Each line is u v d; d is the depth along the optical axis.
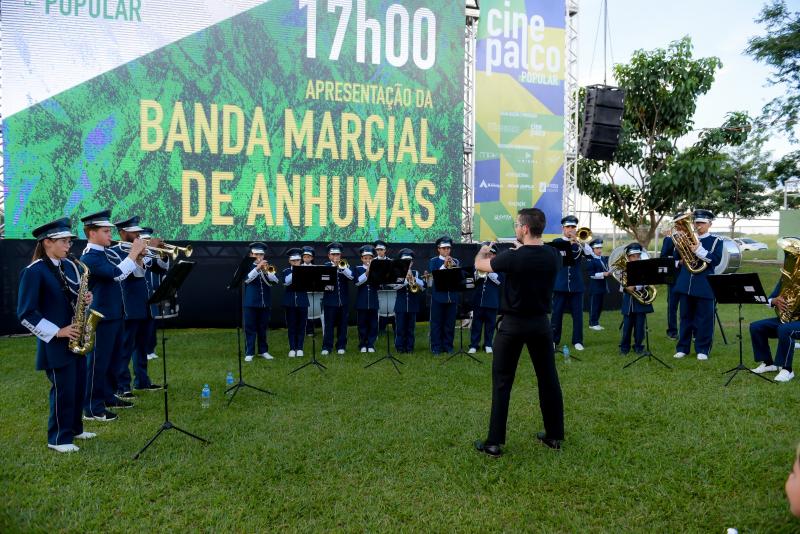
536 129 12.75
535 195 12.81
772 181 20.59
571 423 5.46
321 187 11.74
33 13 10.45
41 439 5.13
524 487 4.08
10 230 10.50
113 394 6.18
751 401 6.09
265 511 3.74
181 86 11.08
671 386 6.79
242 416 5.77
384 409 6.00
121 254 6.63
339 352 9.45
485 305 9.31
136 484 4.20
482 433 5.19
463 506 3.82
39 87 10.50
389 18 11.87
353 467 4.46
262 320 8.96
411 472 4.36
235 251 11.53
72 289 4.86
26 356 8.85
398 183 12.05
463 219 13.00
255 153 11.44
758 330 7.53
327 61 11.65
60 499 3.94
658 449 4.76
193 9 11.08
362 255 9.68
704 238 8.35
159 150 11.03
